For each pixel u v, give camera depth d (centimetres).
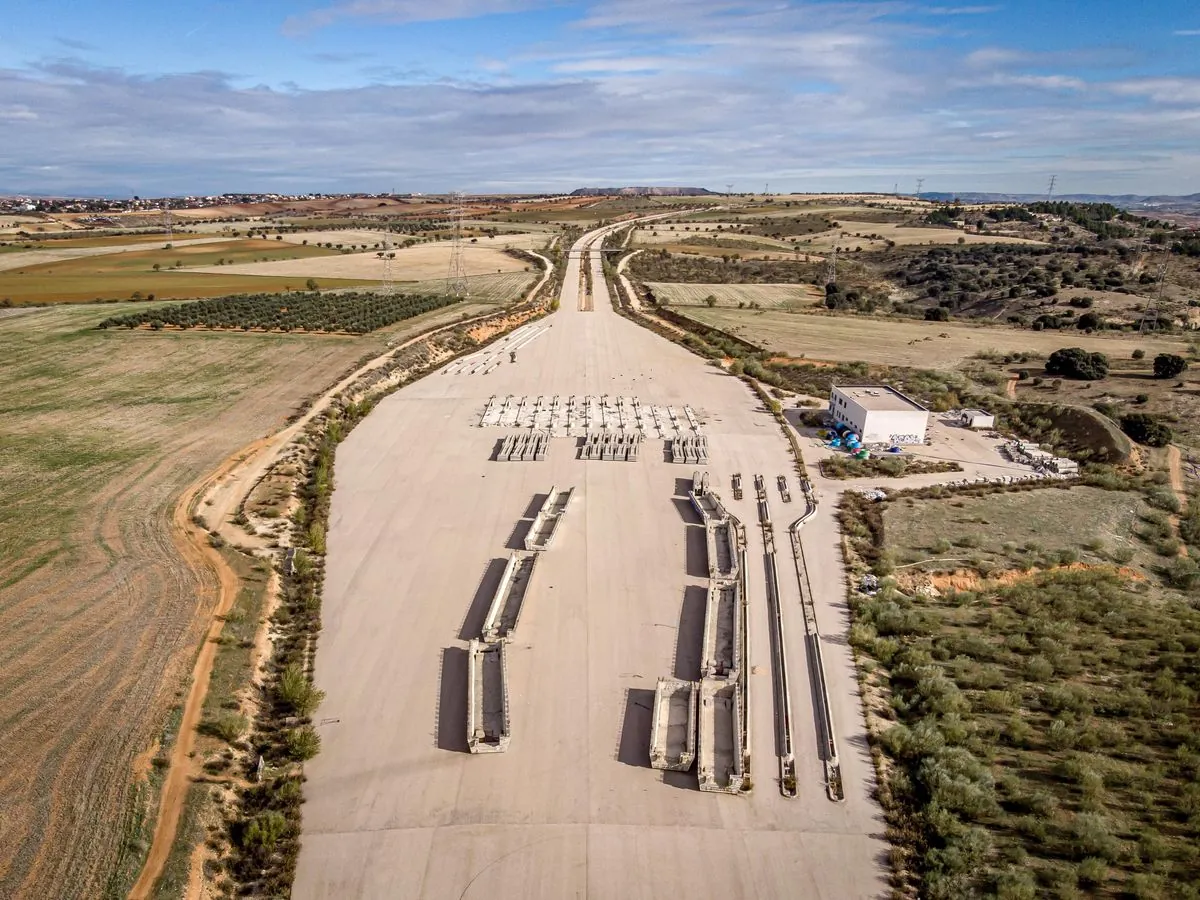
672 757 2938
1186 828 2517
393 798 2753
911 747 2947
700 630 3791
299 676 3234
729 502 5222
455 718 3166
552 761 2941
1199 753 2845
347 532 4716
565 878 2444
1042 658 3419
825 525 4912
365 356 8188
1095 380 7875
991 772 2802
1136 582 4244
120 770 2608
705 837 2605
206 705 2995
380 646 3622
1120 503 5216
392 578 4209
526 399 7462
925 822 2627
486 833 2614
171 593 3725
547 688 3353
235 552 4219
